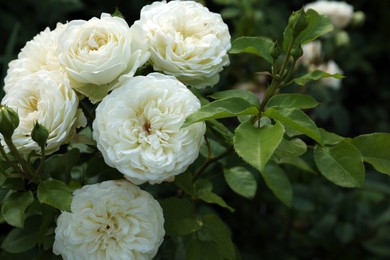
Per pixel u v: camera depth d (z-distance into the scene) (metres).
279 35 1.11
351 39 1.63
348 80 1.53
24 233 0.65
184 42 0.61
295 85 1.09
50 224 0.65
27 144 0.58
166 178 0.57
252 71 1.08
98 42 0.59
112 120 0.56
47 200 0.56
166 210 0.63
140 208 0.58
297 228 1.09
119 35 0.59
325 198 1.01
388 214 1.00
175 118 0.57
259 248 1.00
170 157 0.56
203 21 0.63
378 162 0.59
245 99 0.61
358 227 1.01
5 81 0.64
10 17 1.23
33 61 0.62
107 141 0.56
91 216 0.58
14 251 0.64
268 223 1.01
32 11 1.29
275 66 0.61
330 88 1.16
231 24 1.39
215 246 0.63
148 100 0.58
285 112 0.58
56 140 0.57
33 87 0.59
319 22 0.63
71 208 0.58
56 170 0.63
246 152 0.52
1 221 0.62
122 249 0.58
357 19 1.21
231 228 1.00
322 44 1.16
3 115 0.54
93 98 0.58
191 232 0.63
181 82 0.62
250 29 1.07
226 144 0.72
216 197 0.67
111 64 0.57
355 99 1.68
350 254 1.02
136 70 0.62
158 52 0.60
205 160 0.71
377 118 1.56
